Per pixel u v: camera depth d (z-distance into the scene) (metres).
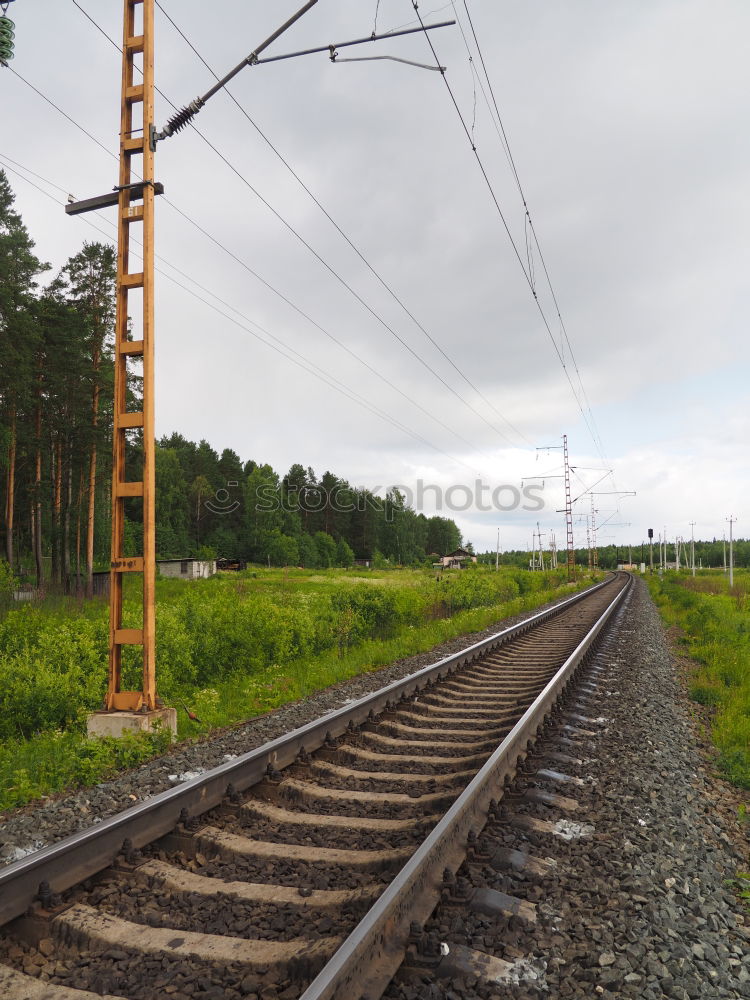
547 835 4.58
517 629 18.17
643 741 7.32
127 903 3.69
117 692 7.95
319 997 2.47
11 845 4.51
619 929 3.42
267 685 11.10
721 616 24.19
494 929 3.32
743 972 3.21
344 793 5.47
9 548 39.66
